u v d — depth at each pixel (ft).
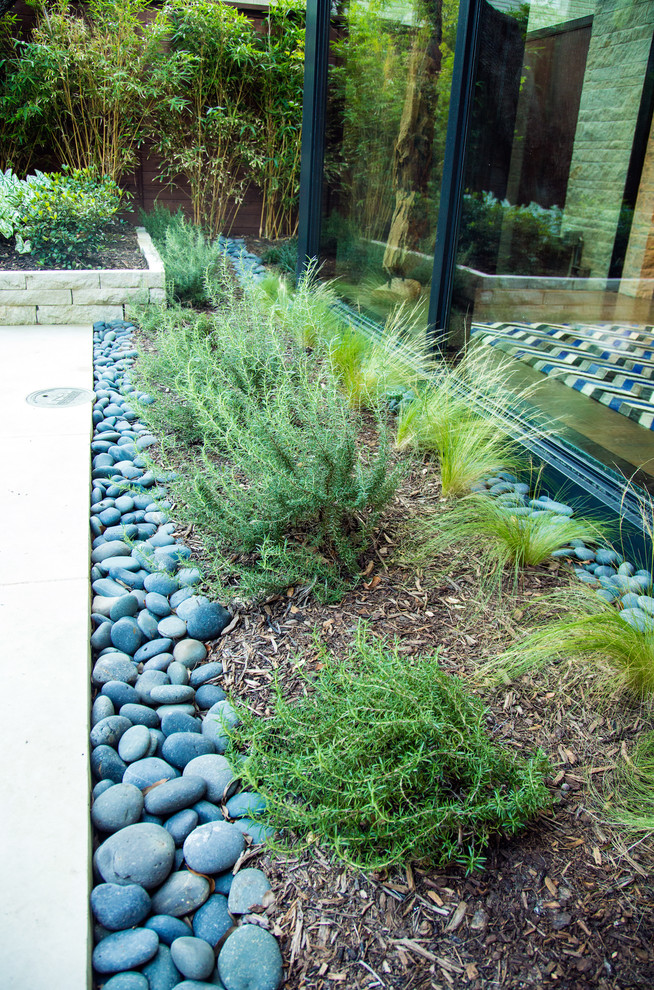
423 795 4.88
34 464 10.41
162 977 4.17
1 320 18.12
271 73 25.32
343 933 4.40
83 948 4.17
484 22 11.00
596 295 10.31
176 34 24.76
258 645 7.02
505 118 11.14
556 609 7.35
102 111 24.63
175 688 6.43
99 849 4.84
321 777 4.96
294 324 12.78
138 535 9.16
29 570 7.92
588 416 10.12
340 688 5.81
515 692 6.29
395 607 7.45
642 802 5.22
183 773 5.61
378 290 16.30
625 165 9.71
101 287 18.44
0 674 6.32
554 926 4.40
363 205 16.85
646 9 9.16
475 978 4.12
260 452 8.25
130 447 11.32
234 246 26.99
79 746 5.61
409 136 13.98
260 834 5.08
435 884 4.67
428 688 5.16
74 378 14.07
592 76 9.90
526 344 11.50
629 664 6.18
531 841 4.96
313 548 7.98
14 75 22.58
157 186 27.76
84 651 6.68
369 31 15.46
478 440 10.02
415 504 9.51
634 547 8.32
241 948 4.25
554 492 9.89
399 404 11.96
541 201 10.96
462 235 12.40
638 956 4.22
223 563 7.80
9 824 4.91
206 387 10.52
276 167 26.91
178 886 4.71
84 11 24.21
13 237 20.84
